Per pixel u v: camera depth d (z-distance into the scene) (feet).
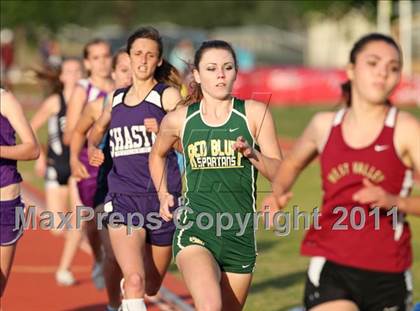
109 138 56.85
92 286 74.84
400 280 39.22
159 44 54.39
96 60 69.72
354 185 38.65
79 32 488.85
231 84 47.44
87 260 85.61
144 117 53.98
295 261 84.53
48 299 70.18
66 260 75.61
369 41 38.45
